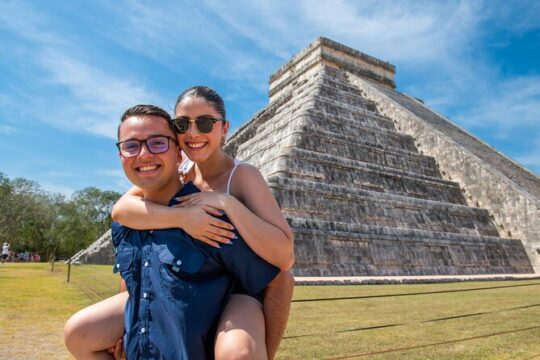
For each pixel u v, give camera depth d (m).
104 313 2.47
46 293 10.50
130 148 2.50
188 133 2.56
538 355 5.18
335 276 14.91
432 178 24.33
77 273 16.58
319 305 8.93
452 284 14.45
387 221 18.84
